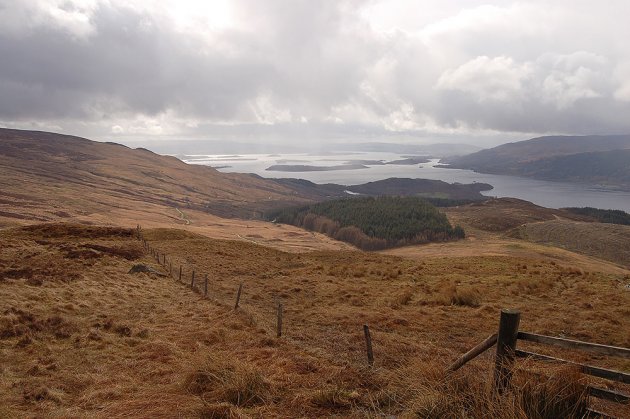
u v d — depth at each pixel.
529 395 5.60
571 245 134.75
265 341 12.60
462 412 5.71
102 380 9.67
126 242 52.38
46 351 11.77
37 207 193.00
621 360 11.14
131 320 16.36
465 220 186.88
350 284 26.58
